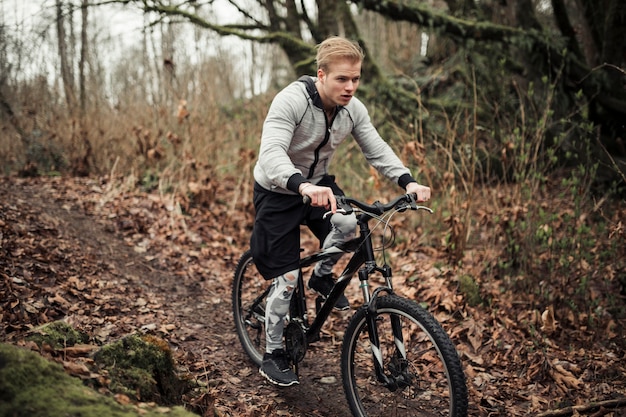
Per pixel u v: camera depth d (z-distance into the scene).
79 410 1.63
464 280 3.83
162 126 6.40
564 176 5.89
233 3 6.62
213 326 3.59
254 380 2.96
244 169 5.69
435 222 4.89
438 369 2.57
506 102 6.18
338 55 2.34
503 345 3.27
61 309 3.23
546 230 3.86
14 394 1.61
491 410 2.73
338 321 3.71
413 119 6.44
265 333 3.09
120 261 4.31
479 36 6.17
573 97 6.26
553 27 7.96
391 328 2.34
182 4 6.23
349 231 2.53
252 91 7.95
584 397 2.83
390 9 6.22
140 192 5.77
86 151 6.57
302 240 5.31
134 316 3.46
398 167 2.65
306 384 2.95
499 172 5.75
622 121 6.11
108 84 7.53
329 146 2.63
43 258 3.78
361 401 2.57
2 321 2.88
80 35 8.03
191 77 6.64
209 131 6.40
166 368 2.31
